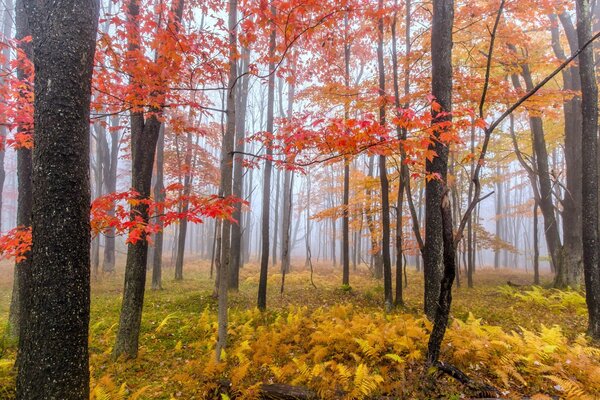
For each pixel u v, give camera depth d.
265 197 10.27
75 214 3.19
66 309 3.11
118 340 6.55
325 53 10.17
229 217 5.24
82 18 3.29
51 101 3.14
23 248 4.92
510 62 9.89
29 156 6.59
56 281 3.08
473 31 9.80
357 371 4.65
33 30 3.33
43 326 3.05
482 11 8.76
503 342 5.41
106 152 21.73
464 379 4.52
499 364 4.93
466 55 10.98
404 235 16.34
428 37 10.30
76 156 3.21
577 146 13.05
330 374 5.02
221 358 5.92
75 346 3.16
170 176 19.31
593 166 6.80
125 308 6.57
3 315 10.10
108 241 19.16
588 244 6.87
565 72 13.51
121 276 18.20
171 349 7.14
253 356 6.12
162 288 14.48
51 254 3.08
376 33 10.09
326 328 6.81
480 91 8.65
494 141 18.25
